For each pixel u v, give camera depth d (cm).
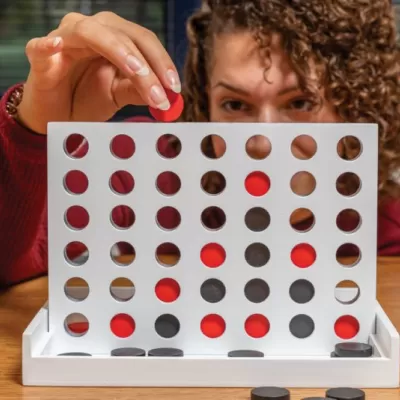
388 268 134
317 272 77
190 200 76
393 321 95
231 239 76
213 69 121
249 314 77
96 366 73
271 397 66
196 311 77
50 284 78
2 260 117
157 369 73
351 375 73
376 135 75
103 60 107
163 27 217
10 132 110
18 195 115
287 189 75
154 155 75
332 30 114
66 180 79
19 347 87
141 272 77
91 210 77
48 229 77
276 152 75
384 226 147
